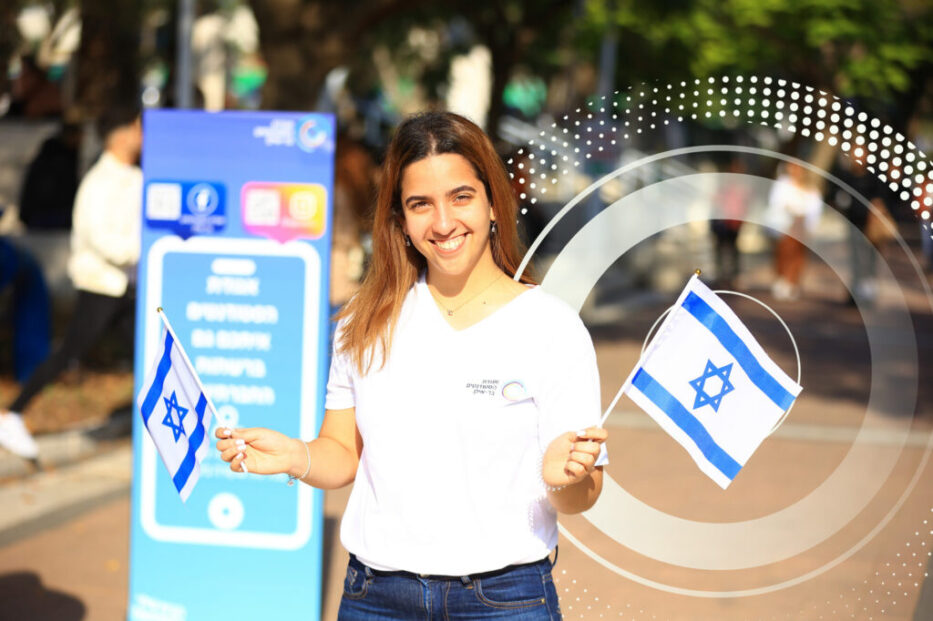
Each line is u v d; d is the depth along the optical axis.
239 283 4.09
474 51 23.31
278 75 10.47
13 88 12.21
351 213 5.95
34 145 12.07
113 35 11.71
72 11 12.42
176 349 2.64
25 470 6.71
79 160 11.03
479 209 2.44
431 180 2.41
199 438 2.57
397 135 2.48
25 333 8.80
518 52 16.98
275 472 2.50
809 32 18.64
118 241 6.87
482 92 24.31
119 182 6.87
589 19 18.45
